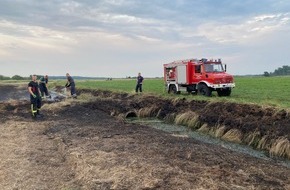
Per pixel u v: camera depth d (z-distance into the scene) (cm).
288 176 883
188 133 1644
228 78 2408
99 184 760
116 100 2638
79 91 4322
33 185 787
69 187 771
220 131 1552
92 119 1906
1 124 1683
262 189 732
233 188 715
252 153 1258
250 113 1611
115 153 1011
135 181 757
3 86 7338
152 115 2227
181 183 733
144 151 1048
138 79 3050
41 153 1074
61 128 1564
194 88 2634
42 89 2920
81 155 994
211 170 843
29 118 1931
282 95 2325
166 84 2944
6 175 855
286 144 1218
